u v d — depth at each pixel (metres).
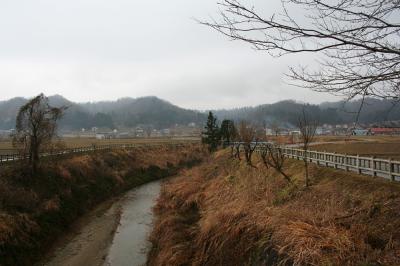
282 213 15.70
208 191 29.61
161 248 20.69
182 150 84.94
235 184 27.64
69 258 22.50
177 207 30.39
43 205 27.58
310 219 13.95
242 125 55.28
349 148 44.97
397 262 10.08
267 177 26.61
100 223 30.19
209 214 21.27
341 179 19.67
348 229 12.70
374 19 4.28
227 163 42.53
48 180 32.34
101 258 22.36
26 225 23.25
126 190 46.72
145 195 42.91
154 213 32.69
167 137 159.75
